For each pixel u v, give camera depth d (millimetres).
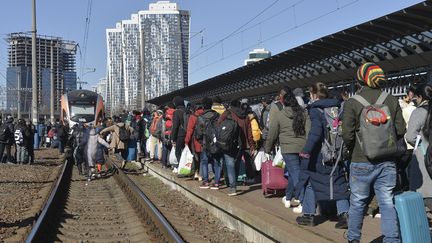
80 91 33781
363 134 5223
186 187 12305
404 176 6676
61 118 33469
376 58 14086
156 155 19109
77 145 19188
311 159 6922
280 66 18266
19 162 21906
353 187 5539
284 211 8344
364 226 7094
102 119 33094
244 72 20750
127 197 13320
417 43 12352
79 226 9820
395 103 5461
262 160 11609
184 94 33062
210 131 10500
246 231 8258
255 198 9727
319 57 15672
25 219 9992
